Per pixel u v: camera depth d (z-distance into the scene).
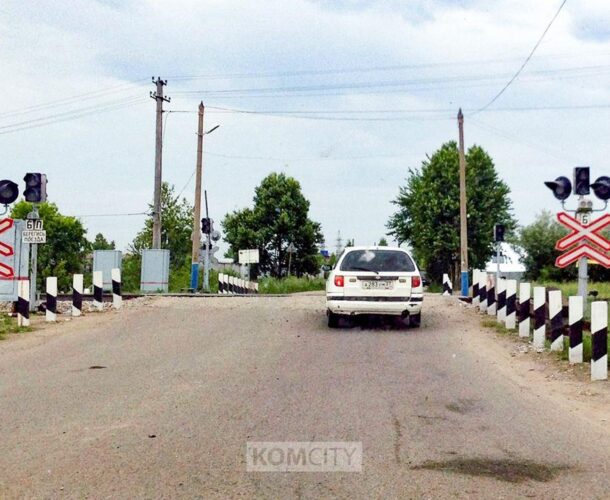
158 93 38.72
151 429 7.29
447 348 13.30
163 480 5.76
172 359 11.74
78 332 15.28
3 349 13.02
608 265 13.75
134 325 16.39
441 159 60.31
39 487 5.59
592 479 5.91
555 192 13.89
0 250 18.42
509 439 7.07
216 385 9.55
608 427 7.61
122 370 10.72
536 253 43.00
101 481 5.73
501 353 12.77
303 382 9.80
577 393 9.36
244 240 71.06
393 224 69.31
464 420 7.80
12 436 7.03
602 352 10.20
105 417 7.78
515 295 15.93
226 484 5.68
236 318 17.66
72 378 10.08
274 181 71.88
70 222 69.12
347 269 16.06
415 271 16.19
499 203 60.56
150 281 33.41
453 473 6.00
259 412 8.02
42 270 65.56
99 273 19.41
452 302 22.23
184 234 54.12
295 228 71.50
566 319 13.73
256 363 11.38
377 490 5.57
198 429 7.29
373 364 11.40
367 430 7.30
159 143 38.72
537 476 5.98
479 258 59.78
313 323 17.06
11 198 17.58
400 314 15.93
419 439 7.00
